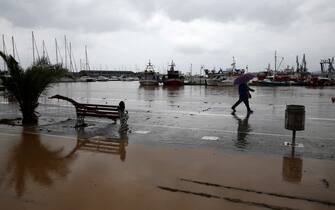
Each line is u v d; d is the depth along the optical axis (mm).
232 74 64312
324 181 6891
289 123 9922
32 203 5914
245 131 12359
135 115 16781
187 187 6578
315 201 5914
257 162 8203
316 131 12430
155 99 28547
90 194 6273
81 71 114188
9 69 14023
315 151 9375
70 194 6281
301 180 6945
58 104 22375
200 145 10047
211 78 63750
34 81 13969
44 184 6809
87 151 9344
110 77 126875
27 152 9266
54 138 11039
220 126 13461
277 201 5918
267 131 12375
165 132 12117
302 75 83500
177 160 8367
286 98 29609
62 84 77125
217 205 5766
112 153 9102
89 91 44344
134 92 41031
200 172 7449
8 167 7926
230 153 9070
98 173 7441
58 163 8219
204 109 19750
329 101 26219
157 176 7207
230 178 7059
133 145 10000
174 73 63312
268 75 83000
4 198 6137
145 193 6297
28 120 14141
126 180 6984
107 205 5805
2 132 12055
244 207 5688
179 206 5738
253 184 6719
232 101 26016
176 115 16859
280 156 8789
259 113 17734
